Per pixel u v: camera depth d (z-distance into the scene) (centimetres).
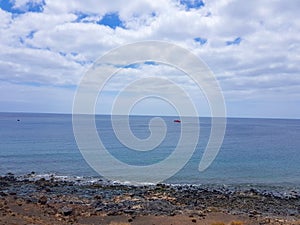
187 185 3228
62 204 2197
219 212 2152
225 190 3017
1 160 4547
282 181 3575
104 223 1809
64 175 3634
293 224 1922
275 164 4809
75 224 1750
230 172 4081
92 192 2661
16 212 1870
